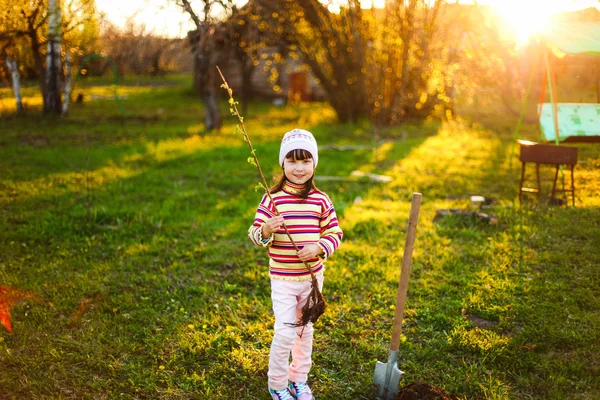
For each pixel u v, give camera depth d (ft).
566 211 21.21
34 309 13.32
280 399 9.78
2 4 29.32
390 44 51.96
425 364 11.25
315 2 51.26
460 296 14.32
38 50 38.52
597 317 12.83
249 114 70.59
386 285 15.14
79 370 10.96
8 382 10.37
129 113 66.49
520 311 13.26
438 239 18.72
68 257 17.20
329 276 15.69
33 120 54.54
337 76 56.03
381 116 53.93
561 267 15.93
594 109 26.22
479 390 10.31
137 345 11.92
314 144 9.46
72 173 29.84
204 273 16.11
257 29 51.29
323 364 11.35
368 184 27.99
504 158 34.12
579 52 23.41
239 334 12.44
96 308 13.74
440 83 53.93
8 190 25.25
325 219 9.64
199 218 21.70
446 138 44.29
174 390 10.40
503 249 17.53
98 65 66.28
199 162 33.96
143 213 21.88
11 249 17.61
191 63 63.93
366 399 10.18
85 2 33.37
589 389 10.26
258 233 9.15
